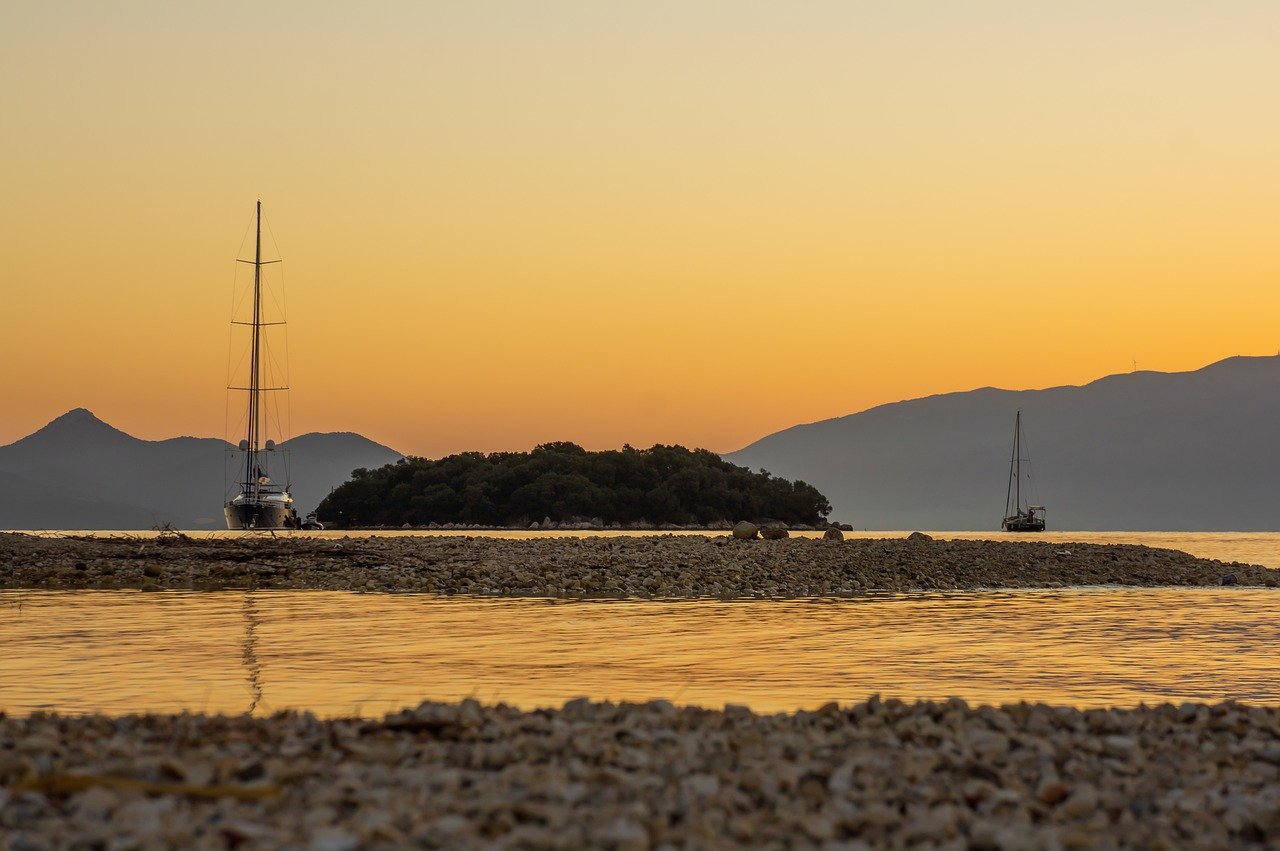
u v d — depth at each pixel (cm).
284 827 1012
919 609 4294
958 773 1291
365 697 2114
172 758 1240
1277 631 3594
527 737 1361
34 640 3047
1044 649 3048
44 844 927
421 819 1034
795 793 1181
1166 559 7075
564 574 5316
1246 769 1355
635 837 977
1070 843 1023
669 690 2261
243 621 3591
